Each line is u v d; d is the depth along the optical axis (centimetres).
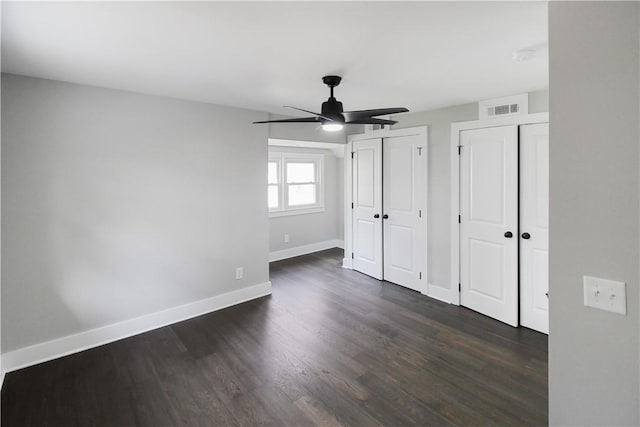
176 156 331
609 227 114
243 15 158
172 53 206
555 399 129
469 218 358
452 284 379
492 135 331
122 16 158
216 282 369
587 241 119
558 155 124
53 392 229
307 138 446
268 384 237
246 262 394
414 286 424
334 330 318
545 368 251
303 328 323
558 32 121
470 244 359
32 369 257
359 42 191
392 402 216
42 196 264
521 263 318
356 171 491
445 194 380
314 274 496
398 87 287
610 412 117
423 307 372
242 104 356
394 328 321
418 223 412
